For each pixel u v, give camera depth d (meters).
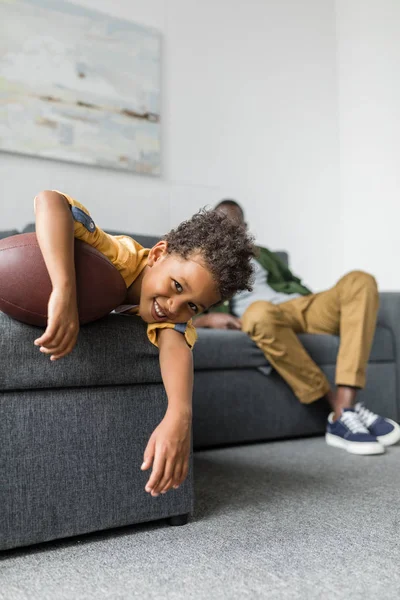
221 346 2.20
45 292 1.03
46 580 0.95
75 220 1.10
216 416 2.19
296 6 4.02
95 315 1.12
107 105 3.16
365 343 2.25
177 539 1.16
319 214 4.03
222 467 1.84
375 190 3.96
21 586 0.92
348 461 1.92
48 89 2.97
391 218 3.87
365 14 4.05
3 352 1.06
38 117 2.94
